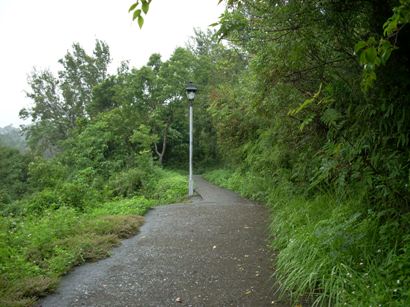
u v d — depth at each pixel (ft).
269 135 27.91
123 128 74.64
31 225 21.90
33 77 128.57
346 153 12.84
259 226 22.00
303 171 20.57
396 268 9.94
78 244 17.52
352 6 11.34
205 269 14.89
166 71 86.94
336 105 14.35
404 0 6.40
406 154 11.69
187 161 102.58
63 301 12.07
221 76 66.59
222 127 47.16
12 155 110.22
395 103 11.60
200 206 30.81
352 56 13.00
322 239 13.07
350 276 10.56
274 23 13.34
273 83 17.38
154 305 11.68
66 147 87.45
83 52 132.46
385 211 11.48
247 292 12.43
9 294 11.86
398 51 10.80
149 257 16.78
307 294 11.65
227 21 13.30
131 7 7.47
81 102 129.70
